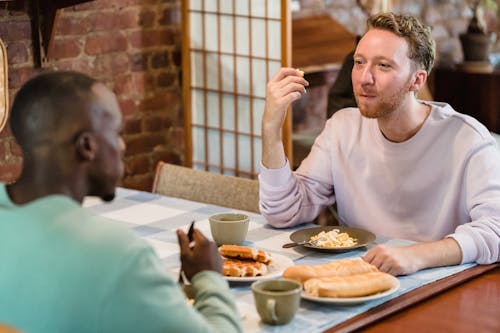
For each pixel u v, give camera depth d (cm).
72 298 136
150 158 448
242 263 206
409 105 240
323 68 513
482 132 240
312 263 217
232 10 432
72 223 142
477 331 178
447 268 215
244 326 176
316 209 259
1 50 347
